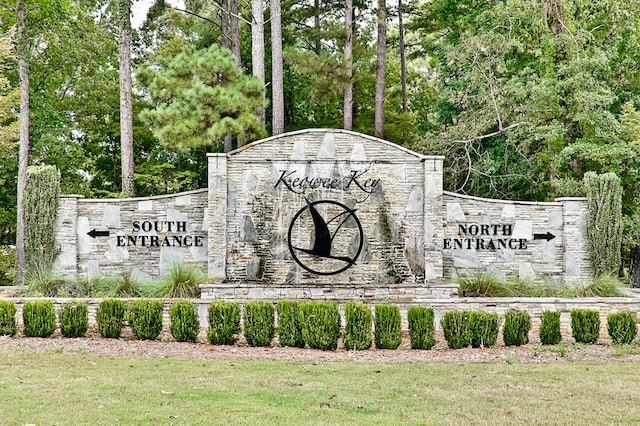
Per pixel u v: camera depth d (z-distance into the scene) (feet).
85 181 103.86
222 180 60.59
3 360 38.60
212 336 44.52
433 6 103.96
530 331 50.55
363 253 60.13
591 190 63.21
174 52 103.19
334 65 84.02
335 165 60.59
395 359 40.60
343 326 52.85
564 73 75.20
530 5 77.46
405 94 107.34
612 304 55.06
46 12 92.58
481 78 81.61
